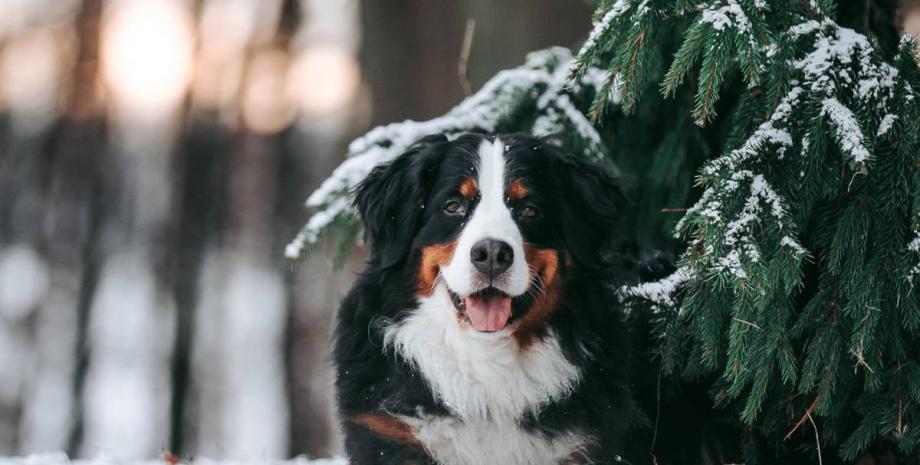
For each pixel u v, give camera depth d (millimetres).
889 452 4262
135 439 12125
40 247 14078
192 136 13609
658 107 5469
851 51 3791
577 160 4273
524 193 3967
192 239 13461
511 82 5496
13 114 14070
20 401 13211
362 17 10773
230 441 12148
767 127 3805
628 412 4227
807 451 4406
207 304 13141
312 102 13328
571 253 4105
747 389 4281
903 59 3838
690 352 4324
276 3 13195
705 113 3721
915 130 3654
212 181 13594
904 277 3676
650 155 5652
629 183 5289
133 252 14000
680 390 4547
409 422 4066
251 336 12703
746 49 3664
